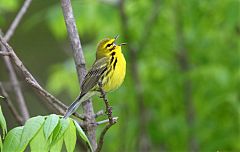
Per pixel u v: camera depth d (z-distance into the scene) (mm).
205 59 15273
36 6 20859
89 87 10000
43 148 7020
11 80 11141
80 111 14609
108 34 15109
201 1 15031
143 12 15625
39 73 20297
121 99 15016
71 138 7105
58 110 8516
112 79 10758
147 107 15180
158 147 15117
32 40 20547
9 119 16484
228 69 14930
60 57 20422
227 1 14430
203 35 15367
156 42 15445
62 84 15258
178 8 15297
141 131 14062
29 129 6816
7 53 8203
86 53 14758
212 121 14578
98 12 14789
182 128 14414
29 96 18828
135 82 14273
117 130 14898
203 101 14766
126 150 14578
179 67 15141
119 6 14359
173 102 15188
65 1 9117
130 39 14930
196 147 14242
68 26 9094
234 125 14508
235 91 14602
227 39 15242
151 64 15141
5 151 6863
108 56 10875
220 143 14297
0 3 13969
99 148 7781
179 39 15109
